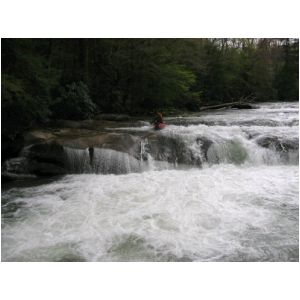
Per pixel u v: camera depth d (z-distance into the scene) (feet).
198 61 90.74
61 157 32.40
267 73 121.49
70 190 27.22
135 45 66.49
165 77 69.92
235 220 21.20
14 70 35.37
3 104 33.17
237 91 119.03
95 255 17.54
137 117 61.46
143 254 17.56
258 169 32.14
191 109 80.84
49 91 43.42
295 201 24.00
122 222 20.97
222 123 47.52
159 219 21.34
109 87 67.21
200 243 18.60
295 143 34.37
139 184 27.86
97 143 32.91
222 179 28.89
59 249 18.20
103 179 29.78
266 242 18.72
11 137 34.63
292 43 118.52
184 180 28.63
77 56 61.82
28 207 23.98
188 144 34.32
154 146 33.88
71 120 50.11
